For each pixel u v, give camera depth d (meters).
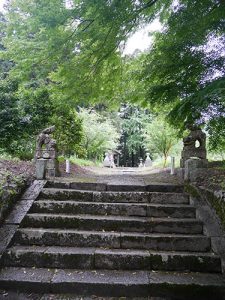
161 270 3.55
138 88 6.93
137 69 6.70
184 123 5.58
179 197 4.85
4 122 8.69
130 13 4.62
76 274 3.42
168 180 6.48
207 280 3.27
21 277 3.31
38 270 3.51
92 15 4.70
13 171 5.57
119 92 7.50
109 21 4.66
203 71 4.89
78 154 15.45
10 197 4.38
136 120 25.75
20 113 8.93
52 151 6.78
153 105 6.07
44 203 4.56
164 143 12.36
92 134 16.02
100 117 18.72
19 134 9.10
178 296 3.15
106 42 5.39
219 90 3.77
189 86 5.14
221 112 4.75
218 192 4.14
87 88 6.89
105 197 4.86
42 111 9.30
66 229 4.20
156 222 4.19
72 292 3.21
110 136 17.98
